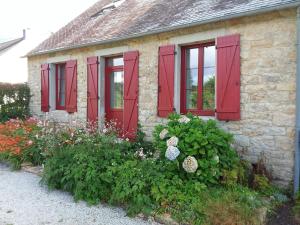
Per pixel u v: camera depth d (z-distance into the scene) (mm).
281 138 5441
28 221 4328
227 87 6133
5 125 8711
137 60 7887
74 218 4434
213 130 5312
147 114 7727
